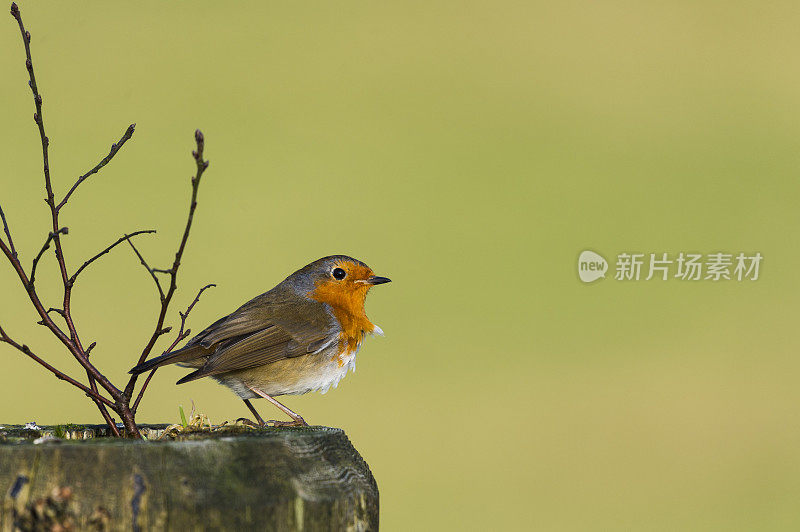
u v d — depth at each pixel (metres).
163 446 6.07
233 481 6.13
